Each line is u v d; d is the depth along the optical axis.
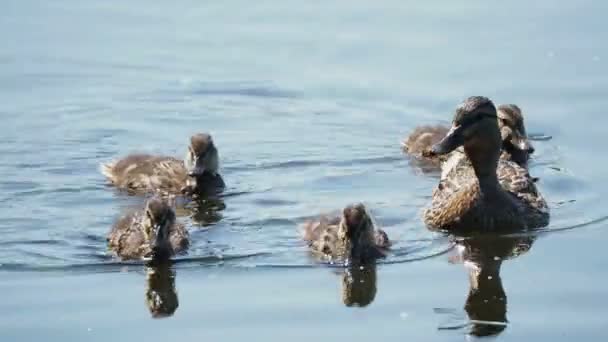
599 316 14.66
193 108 24.00
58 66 25.66
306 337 14.14
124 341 14.06
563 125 22.62
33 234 17.83
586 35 26.09
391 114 23.42
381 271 16.41
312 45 26.34
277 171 20.91
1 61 25.84
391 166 21.17
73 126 23.00
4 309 15.03
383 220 18.58
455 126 18.52
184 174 20.28
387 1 28.52
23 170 20.84
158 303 15.21
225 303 15.21
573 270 16.22
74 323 14.59
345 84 24.56
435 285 15.83
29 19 27.91
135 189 20.08
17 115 23.42
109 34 27.20
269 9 28.33
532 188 19.33
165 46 26.66
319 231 17.50
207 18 27.97
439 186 19.20
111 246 17.34
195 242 17.52
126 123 23.27
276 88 24.62
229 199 19.58
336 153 21.80
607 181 20.16
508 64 24.98
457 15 27.56
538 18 27.19
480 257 16.91
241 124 23.30
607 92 23.61
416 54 25.67
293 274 16.25
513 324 14.54
